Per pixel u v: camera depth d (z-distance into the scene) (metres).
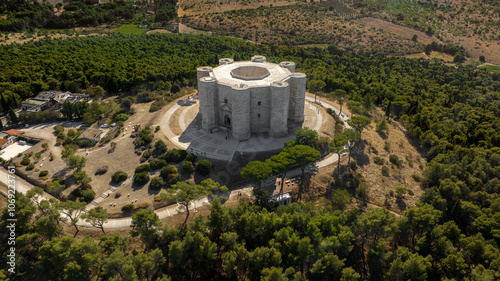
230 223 63.88
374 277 60.97
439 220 72.19
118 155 93.06
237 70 114.88
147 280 56.69
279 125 99.81
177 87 138.12
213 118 103.06
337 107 127.38
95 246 56.59
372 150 99.31
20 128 110.44
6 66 151.12
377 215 63.03
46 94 133.00
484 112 131.12
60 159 91.12
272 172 74.19
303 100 108.12
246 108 95.44
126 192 78.19
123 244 61.28
